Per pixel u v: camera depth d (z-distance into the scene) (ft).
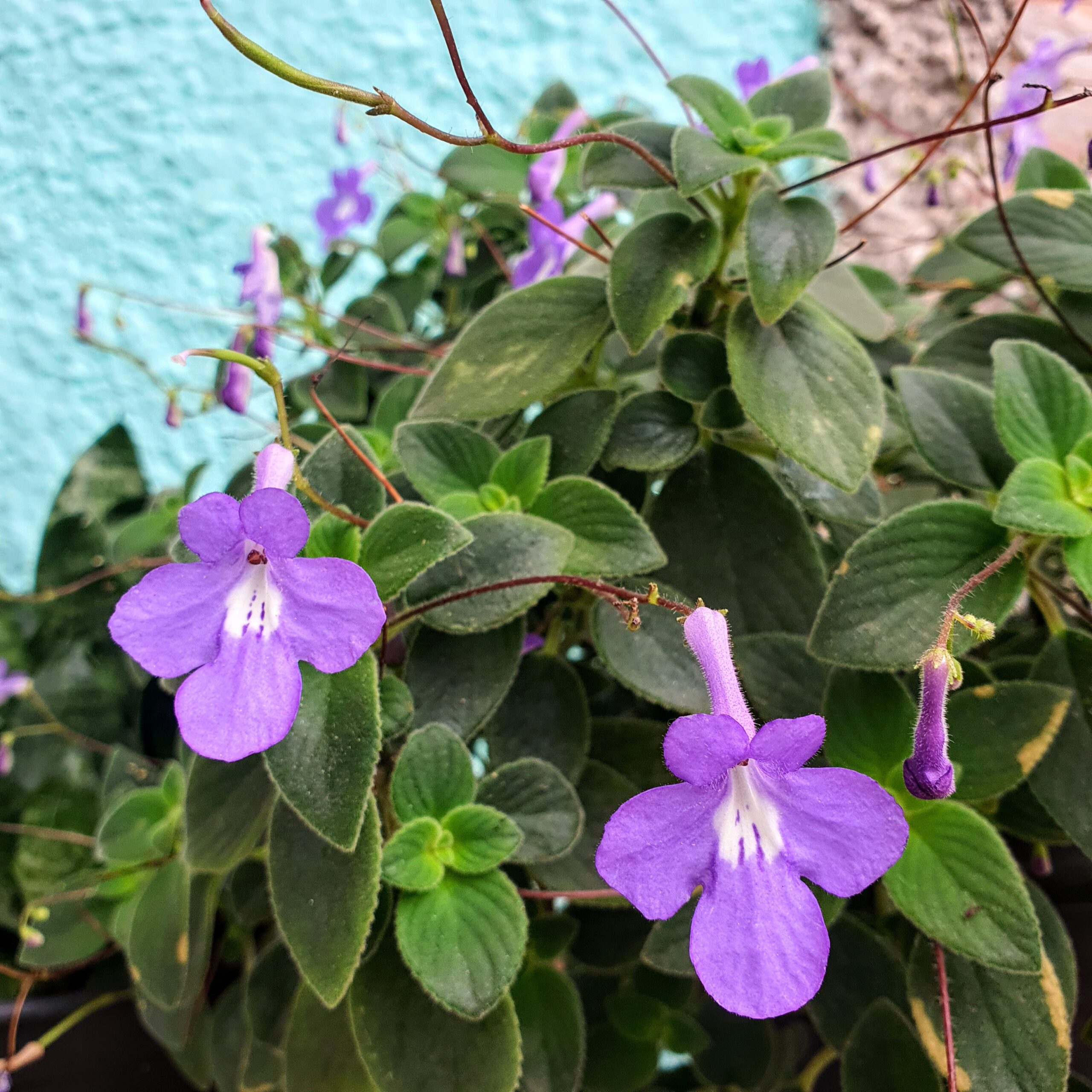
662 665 0.53
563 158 0.68
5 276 1.20
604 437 0.56
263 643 0.40
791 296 0.51
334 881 0.45
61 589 0.93
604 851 0.37
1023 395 0.52
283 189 1.19
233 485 0.63
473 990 0.45
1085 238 0.58
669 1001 0.64
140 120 1.16
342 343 0.85
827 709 0.50
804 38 1.06
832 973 0.57
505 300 0.58
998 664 0.57
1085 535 0.48
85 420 1.25
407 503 0.47
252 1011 0.59
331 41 1.12
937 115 0.97
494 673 0.53
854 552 0.50
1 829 0.88
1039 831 0.53
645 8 1.10
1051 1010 0.48
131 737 0.94
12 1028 0.72
